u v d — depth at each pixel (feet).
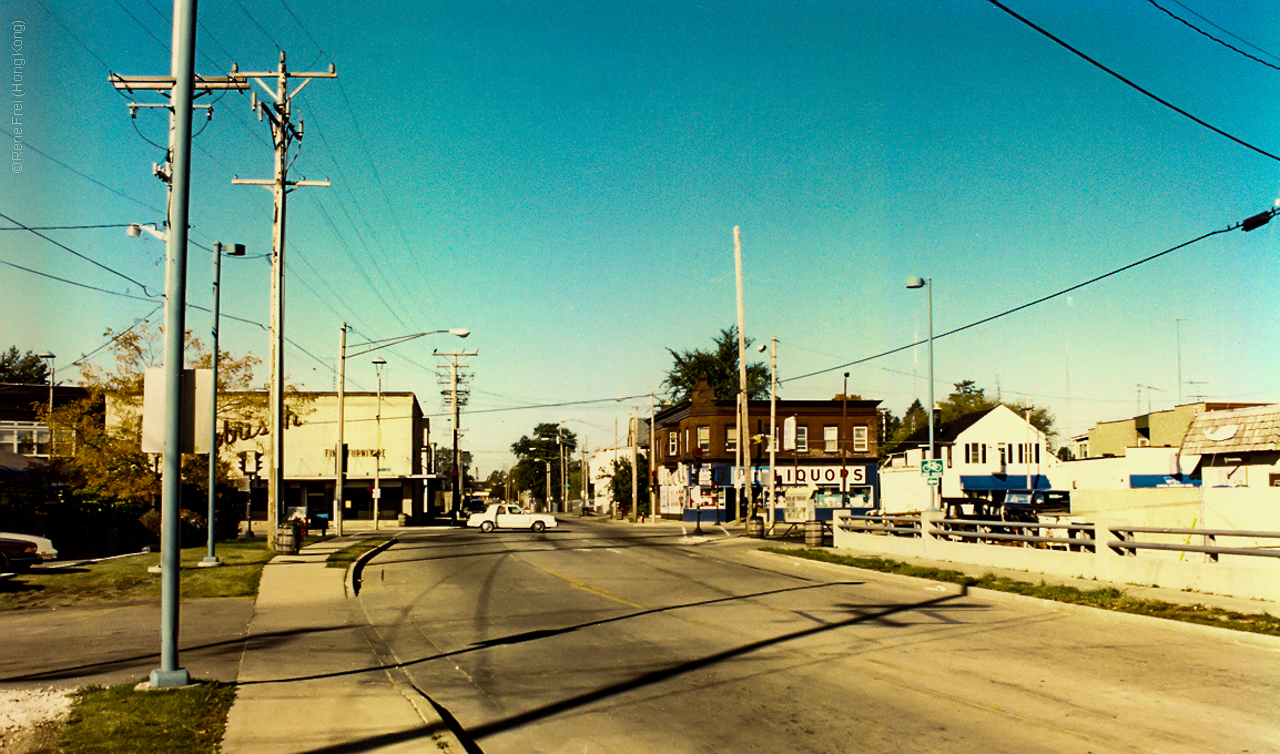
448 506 325.01
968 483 223.10
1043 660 37.37
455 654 40.40
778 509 218.79
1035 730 26.40
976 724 27.14
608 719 28.43
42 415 110.11
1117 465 165.99
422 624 49.80
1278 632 41.11
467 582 71.51
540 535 149.07
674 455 245.24
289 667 35.86
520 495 495.00
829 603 56.75
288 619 50.57
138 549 120.37
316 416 218.18
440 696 31.96
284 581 67.77
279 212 90.48
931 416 99.14
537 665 37.55
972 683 32.94
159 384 30.78
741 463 184.96
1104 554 59.88
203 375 31.35
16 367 285.84
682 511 232.94
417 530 172.86
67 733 24.07
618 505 292.20
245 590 62.80
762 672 35.24
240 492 209.15
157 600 58.65
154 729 24.82
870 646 40.83
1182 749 24.40
